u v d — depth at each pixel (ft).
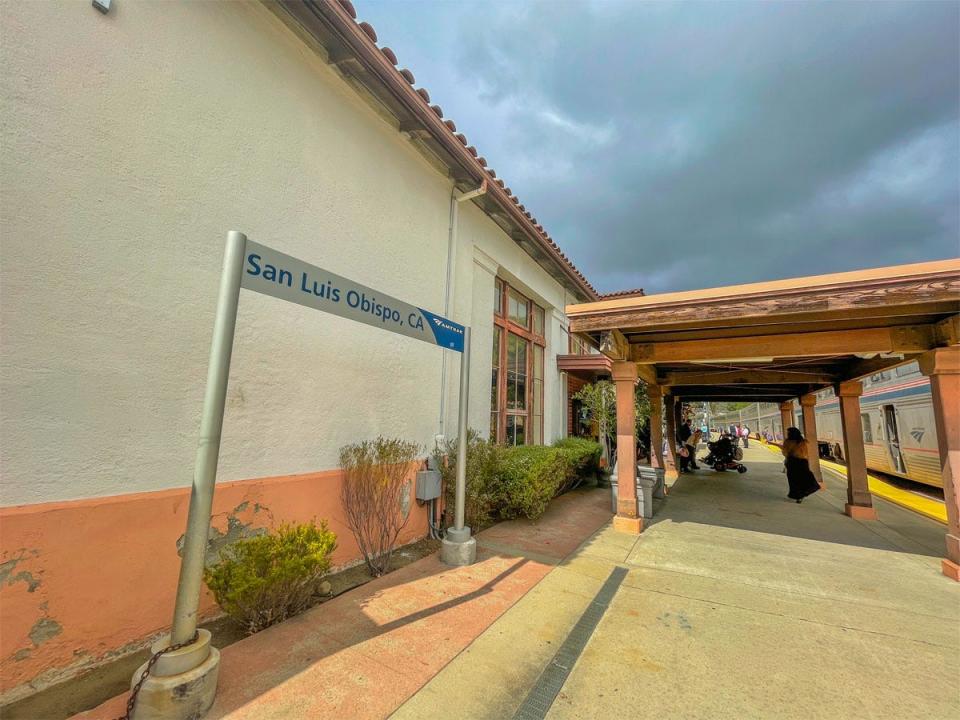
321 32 13.38
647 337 21.86
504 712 7.88
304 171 13.83
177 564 10.03
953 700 8.64
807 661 9.96
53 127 8.49
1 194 7.83
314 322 13.91
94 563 8.70
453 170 20.72
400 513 16.94
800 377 30.66
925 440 34.91
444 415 20.40
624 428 21.79
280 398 12.73
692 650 10.32
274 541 10.59
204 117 11.12
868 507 25.81
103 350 9.03
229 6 11.87
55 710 7.56
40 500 8.09
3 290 7.80
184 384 10.40
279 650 9.46
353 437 15.16
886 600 13.51
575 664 9.58
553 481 24.13
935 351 16.55
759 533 21.62
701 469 51.93
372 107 16.58
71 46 8.80
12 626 7.68
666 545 19.01
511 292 30.55
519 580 14.07
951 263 13.42
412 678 8.70
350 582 13.52
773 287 15.70
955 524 15.75
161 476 9.90
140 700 6.83
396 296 17.54
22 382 7.94
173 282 10.29
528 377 32.24
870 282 14.28
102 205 9.12
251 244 8.48
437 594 12.73
